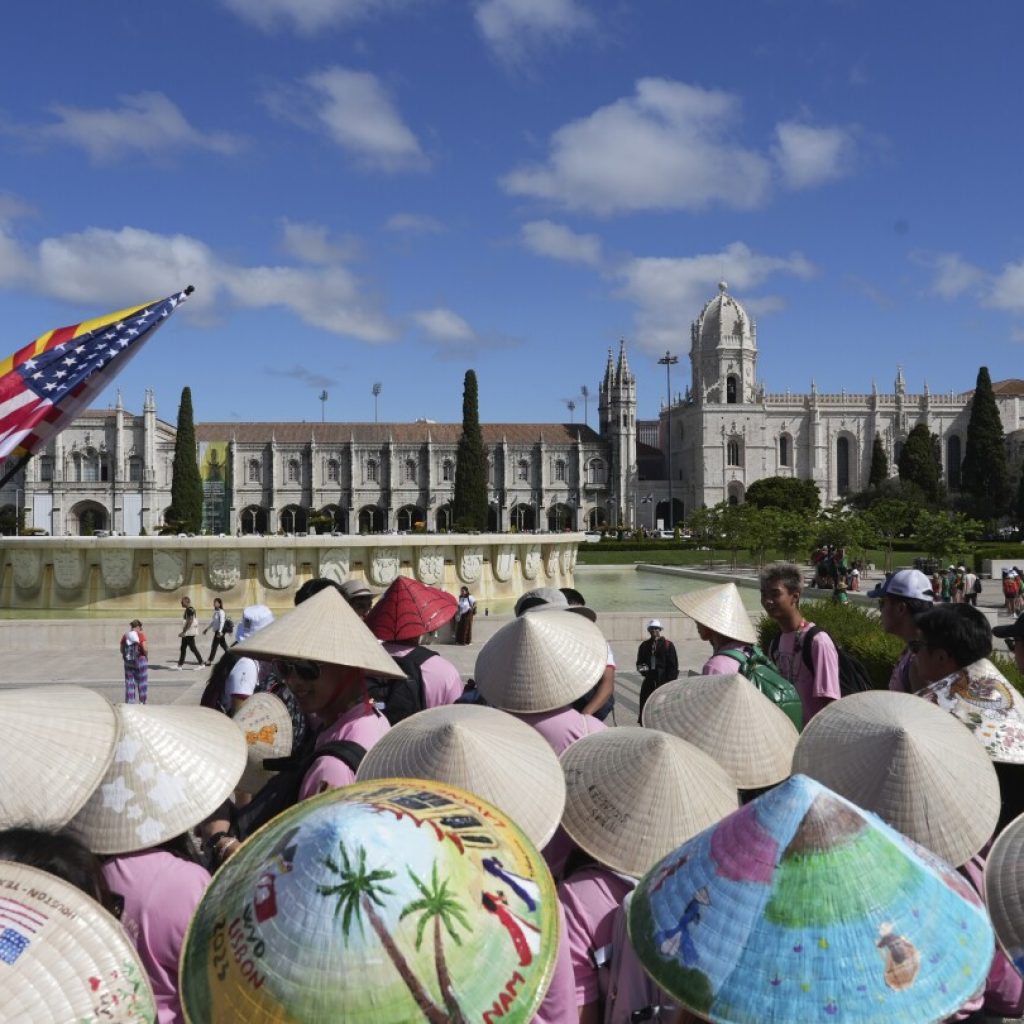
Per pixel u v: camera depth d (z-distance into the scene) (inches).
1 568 1189.1
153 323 648.4
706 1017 100.5
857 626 607.8
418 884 97.4
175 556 1147.9
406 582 295.0
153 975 145.5
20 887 103.5
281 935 95.1
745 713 209.0
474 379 4426.7
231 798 225.5
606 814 160.7
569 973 133.0
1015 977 155.7
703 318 5565.9
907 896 103.8
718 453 5344.5
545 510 5319.9
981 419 4424.2
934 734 170.9
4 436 621.3
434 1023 92.2
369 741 197.9
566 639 235.3
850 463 5570.9
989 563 2142.0
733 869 107.4
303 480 5123.0
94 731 150.3
